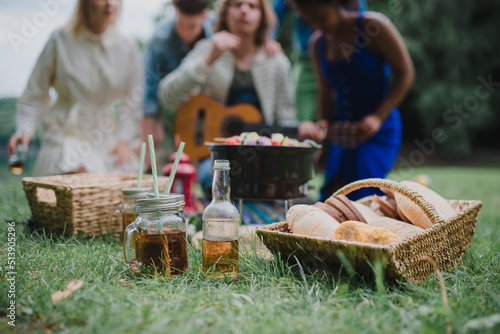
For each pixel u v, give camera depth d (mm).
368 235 1167
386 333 920
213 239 1281
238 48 3037
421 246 1192
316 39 2951
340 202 1365
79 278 1260
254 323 978
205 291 1168
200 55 3051
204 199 2846
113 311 1011
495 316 938
